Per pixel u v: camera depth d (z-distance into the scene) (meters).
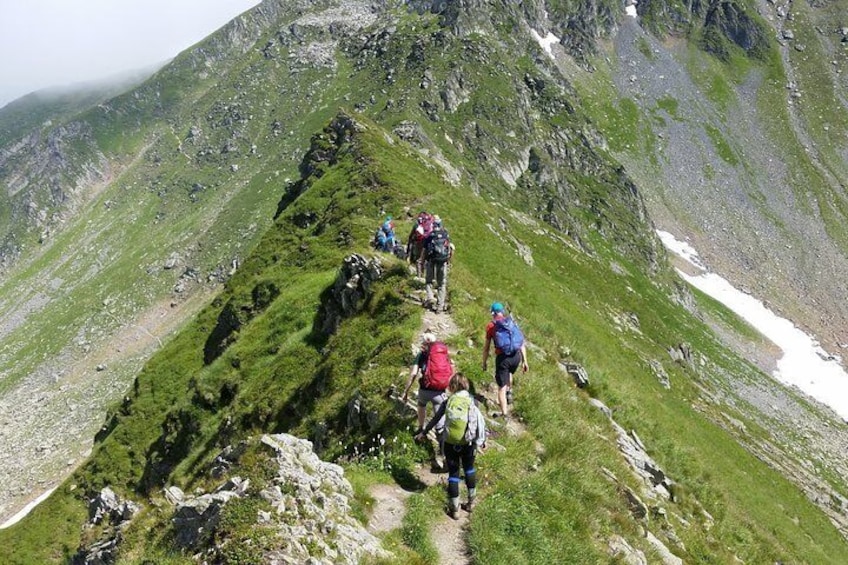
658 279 158.38
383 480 15.21
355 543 11.70
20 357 178.50
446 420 13.65
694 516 22.83
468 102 173.50
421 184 61.69
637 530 16.62
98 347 175.25
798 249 192.88
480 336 23.02
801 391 136.75
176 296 186.38
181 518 12.95
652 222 181.00
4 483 124.38
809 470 71.12
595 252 150.50
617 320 78.31
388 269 30.12
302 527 11.39
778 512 38.97
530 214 148.75
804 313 170.25
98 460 51.25
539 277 59.62
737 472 41.25
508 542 12.91
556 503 14.91
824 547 41.31
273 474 12.81
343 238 50.88
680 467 26.64
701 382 88.69
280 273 50.94
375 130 75.94
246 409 33.75
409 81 177.00
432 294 26.44
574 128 192.75
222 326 53.22
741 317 164.38
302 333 36.91
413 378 15.93
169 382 54.31
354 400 21.06
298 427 25.73
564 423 19.25
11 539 49.22
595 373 30.12
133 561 13.91
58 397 157.38
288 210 61.62
